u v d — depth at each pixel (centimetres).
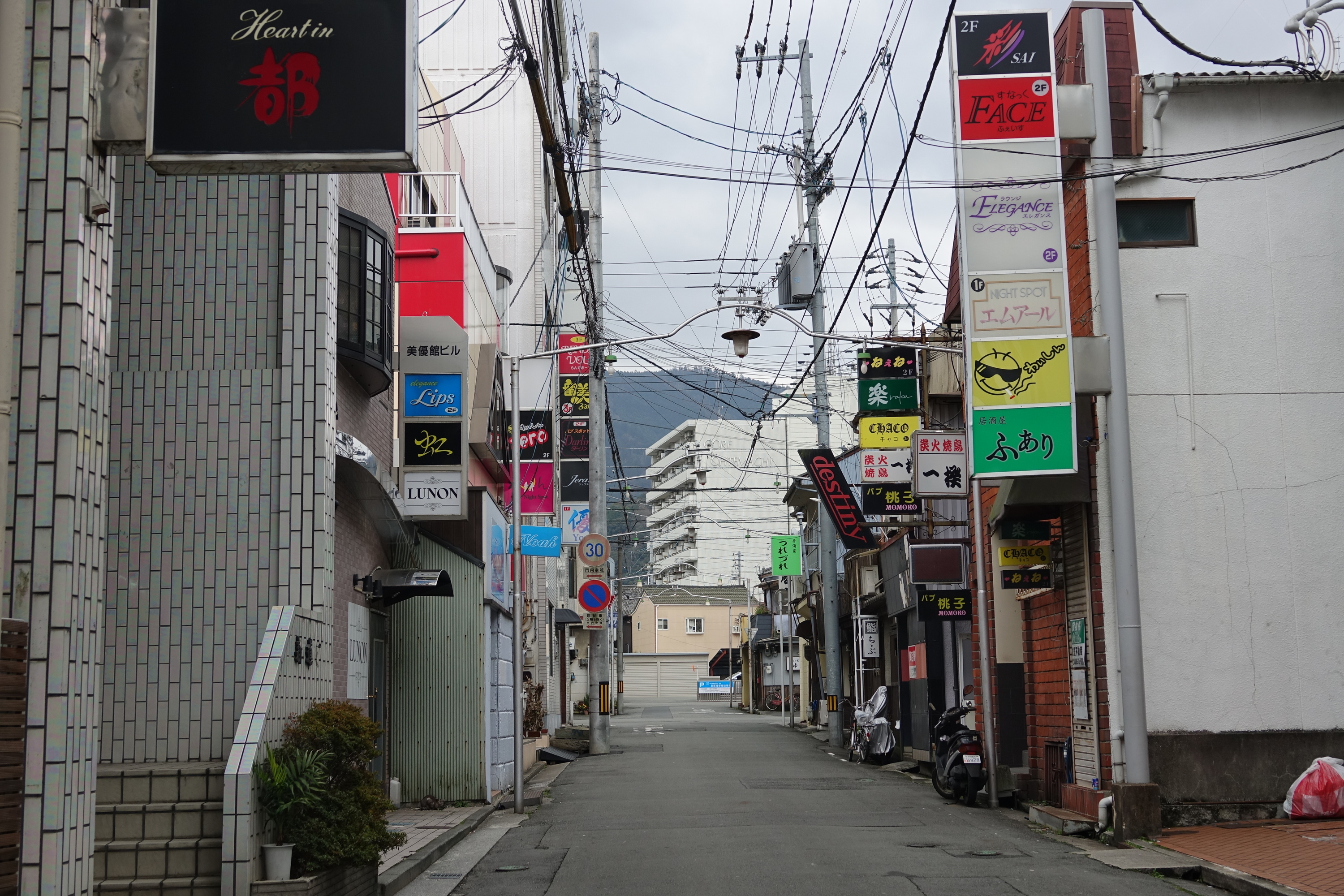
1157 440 1361
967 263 1341
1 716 625
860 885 989
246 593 1062
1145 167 1388
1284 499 1355
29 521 669
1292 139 1402
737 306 1691
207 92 714
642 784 1997
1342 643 1334
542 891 1004
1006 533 1460
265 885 834
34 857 638
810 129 2880
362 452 1252
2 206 690
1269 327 1381
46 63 711
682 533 9569
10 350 682
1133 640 1268
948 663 2212
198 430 1093
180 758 1027
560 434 3036
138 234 1134
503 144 3262
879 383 2098
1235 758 1305
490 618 1772
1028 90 1361
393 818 1486
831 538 3119
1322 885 905
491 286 2438
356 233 1323
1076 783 1416
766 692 6488
